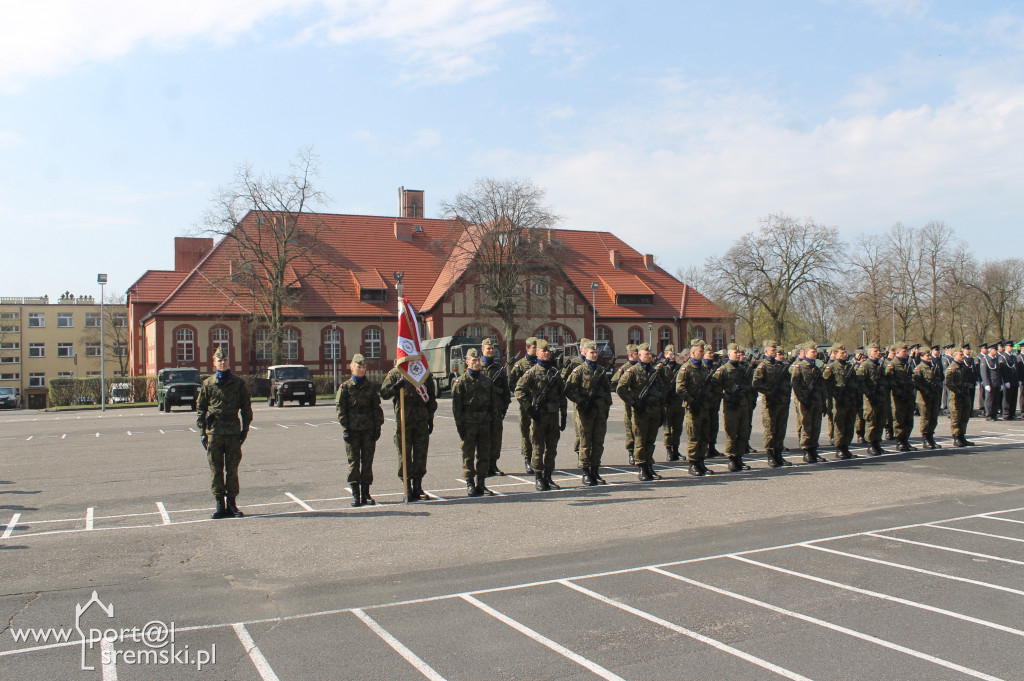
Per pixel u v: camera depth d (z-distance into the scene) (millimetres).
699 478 11906
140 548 7930
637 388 11750
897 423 14789
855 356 14516
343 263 57594
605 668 4727
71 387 49969
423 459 10531
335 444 17922
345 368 55000
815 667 4691
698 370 12312
